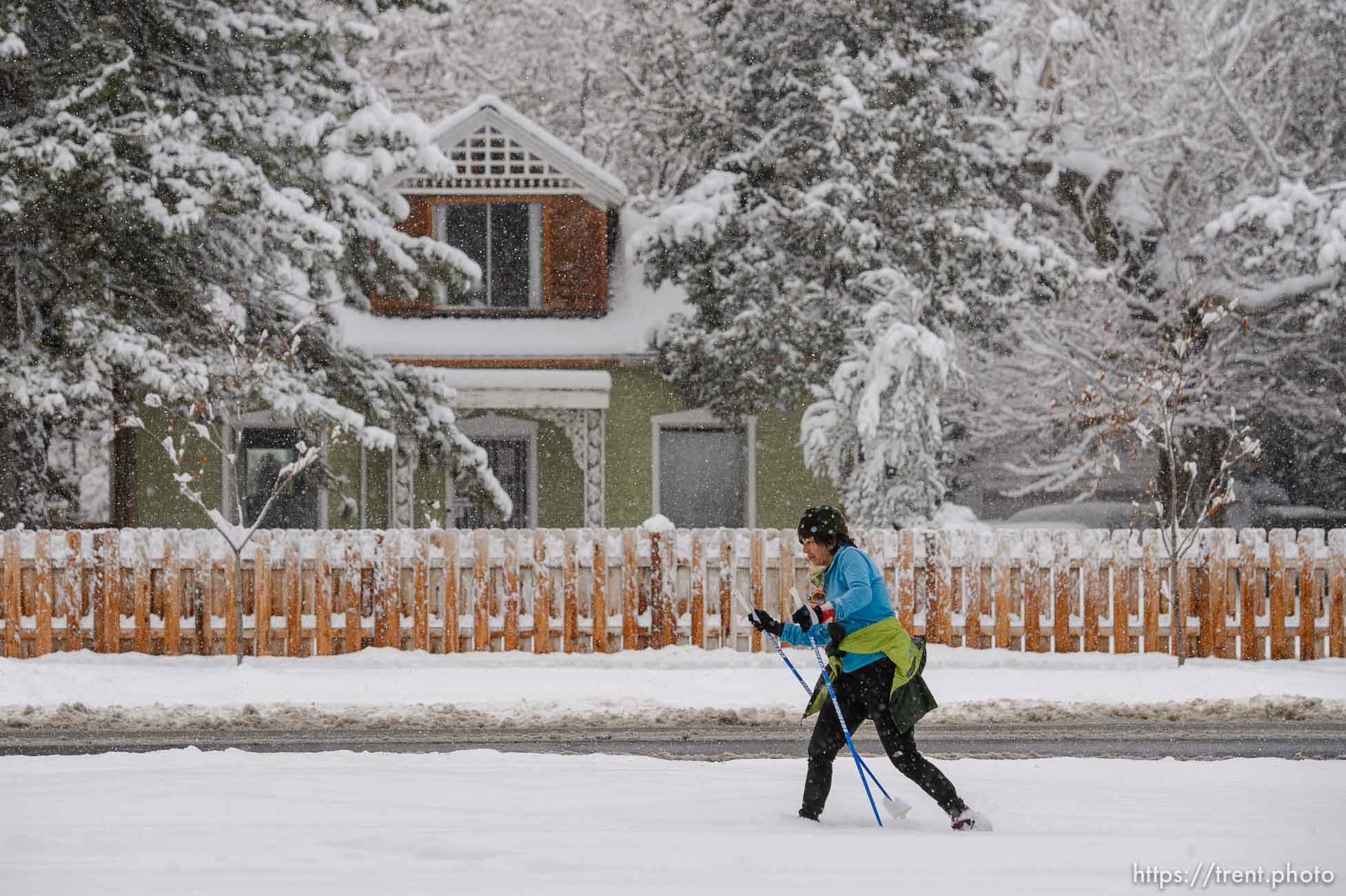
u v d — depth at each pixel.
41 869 18.86
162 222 67.25
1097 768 33.19
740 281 94.06
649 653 56.25
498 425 100.38
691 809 26.11
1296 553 57.34
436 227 101.38
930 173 93.69
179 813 24.14
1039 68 116.75
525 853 20.39
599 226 101.69
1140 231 110.06
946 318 93.56
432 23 81.81
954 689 47.81
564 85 150.62
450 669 52.62
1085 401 76.19
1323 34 105.75
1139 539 59.16
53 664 52.12
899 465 79.25
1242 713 45.50
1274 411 105.81
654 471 99.75
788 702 45.59
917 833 23.52
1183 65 106.31
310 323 64.31
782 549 57.59
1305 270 99.81
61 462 111.06
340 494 78.00
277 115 73.94
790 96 101.25
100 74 68.38
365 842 21.16
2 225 70.19
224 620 56.22
